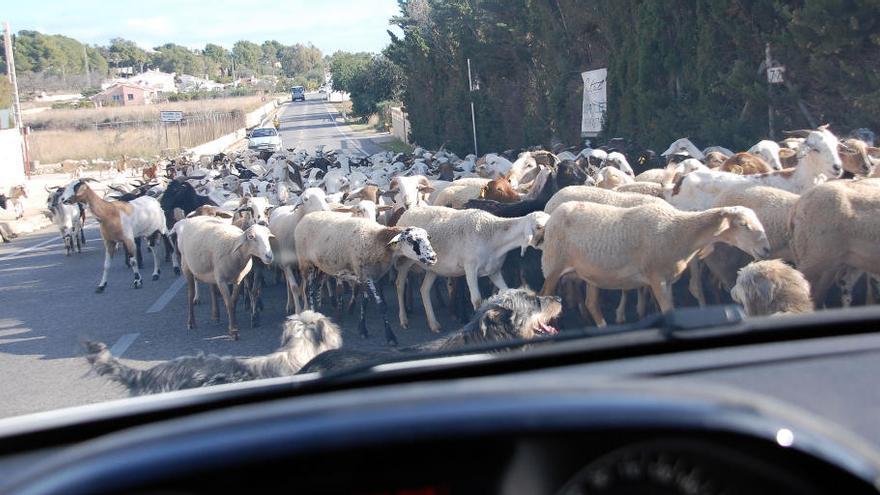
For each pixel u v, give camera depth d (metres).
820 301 7.83
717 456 1.57
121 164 48.75
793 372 2.19
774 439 1.52
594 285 8.64
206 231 10.78
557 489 1.59
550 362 2.63
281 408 1.71
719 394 1.66
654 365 2.37
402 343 9.90
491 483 1.58
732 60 17.94
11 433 2.42
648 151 17.06
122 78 165.38
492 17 32.47
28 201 36.69
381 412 1.56
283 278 14.46
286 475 1.51
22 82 136.25
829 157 9.84
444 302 11.99
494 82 31.95
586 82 23.27
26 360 9.77
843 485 1.53
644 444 1.57
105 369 5.80
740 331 2.56
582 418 1.53
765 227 8.49
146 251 20.39
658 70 19.89
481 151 32.84
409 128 52.72
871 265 7.52
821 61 14.96
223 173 29.45
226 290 10.55
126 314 12.43
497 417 1.52
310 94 189.75
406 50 45.78
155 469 1.46
